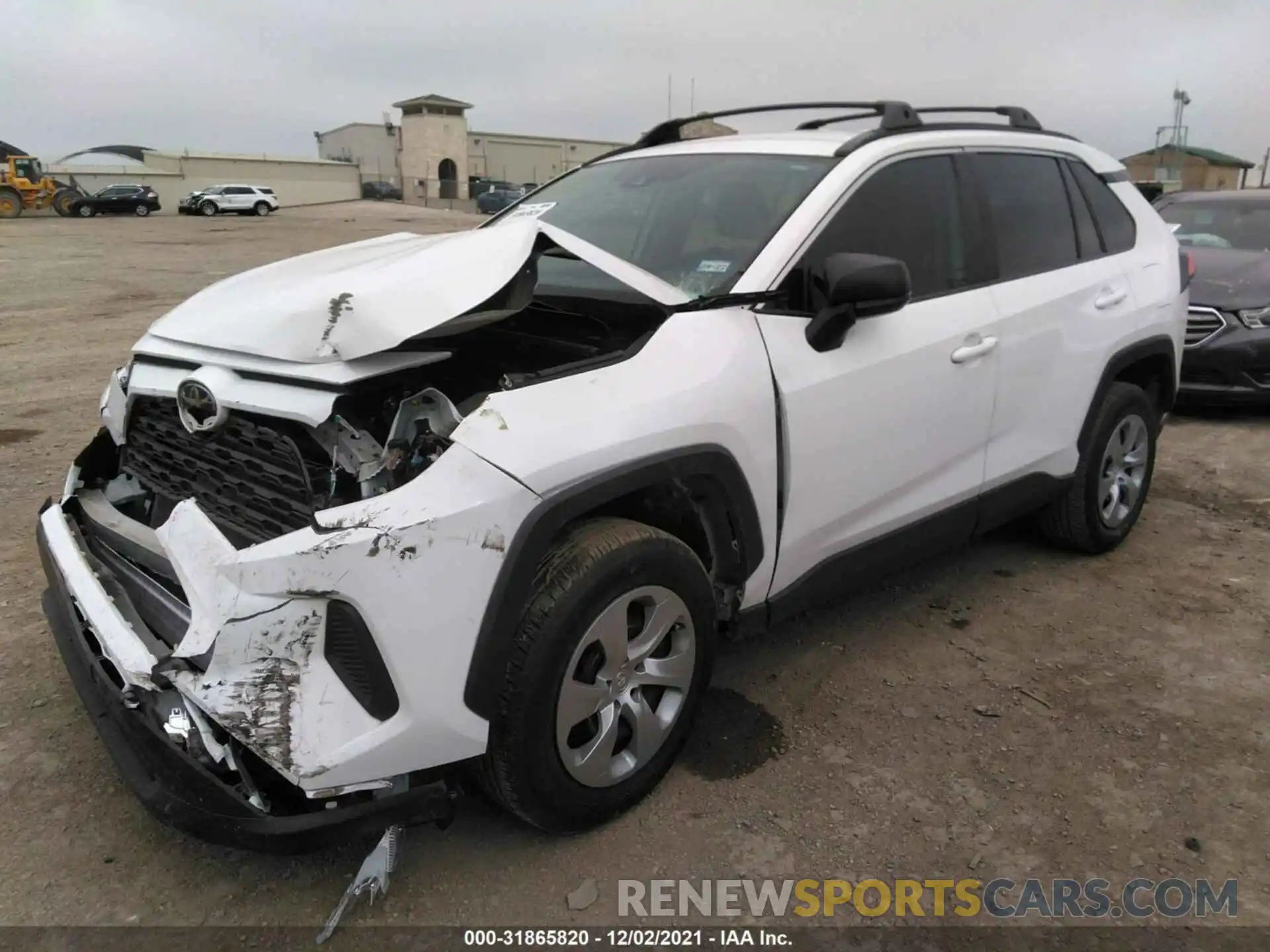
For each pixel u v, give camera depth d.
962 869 2.48
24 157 40.38
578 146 72.75
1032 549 4.50
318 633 2.04
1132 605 3.93
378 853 2.28
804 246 2.90
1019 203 3.73
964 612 3.85
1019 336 3.53
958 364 3.27
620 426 2.33
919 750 2.95
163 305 12.53
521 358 2.72
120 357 8.84
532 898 2.35
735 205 3.12
